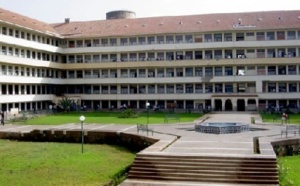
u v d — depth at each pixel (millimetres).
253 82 79125
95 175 25688
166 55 82000
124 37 83188
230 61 78188
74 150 34875
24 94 74688
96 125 48000
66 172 26453
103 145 38281
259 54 78312
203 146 29609
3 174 26031
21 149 35500
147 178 23844
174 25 82875
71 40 86062
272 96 77188
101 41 84688
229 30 78000
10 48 70000
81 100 86438
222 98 77938
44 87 82312
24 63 72250
